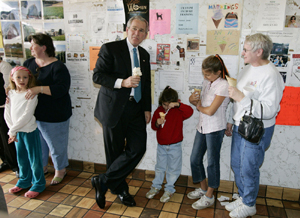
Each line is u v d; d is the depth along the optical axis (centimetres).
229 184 226
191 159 208
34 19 252
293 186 213
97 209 202
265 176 218
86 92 251
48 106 225
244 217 186
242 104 162
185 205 208
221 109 189
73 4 237
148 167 248
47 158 264
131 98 188
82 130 262
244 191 185
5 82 241
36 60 231
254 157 173
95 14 232
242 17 196
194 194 218
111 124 183
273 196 218
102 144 259
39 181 222
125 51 184
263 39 156
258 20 193
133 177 254
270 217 193
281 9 187
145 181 250
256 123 158
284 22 189
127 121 191
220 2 198
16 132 208
